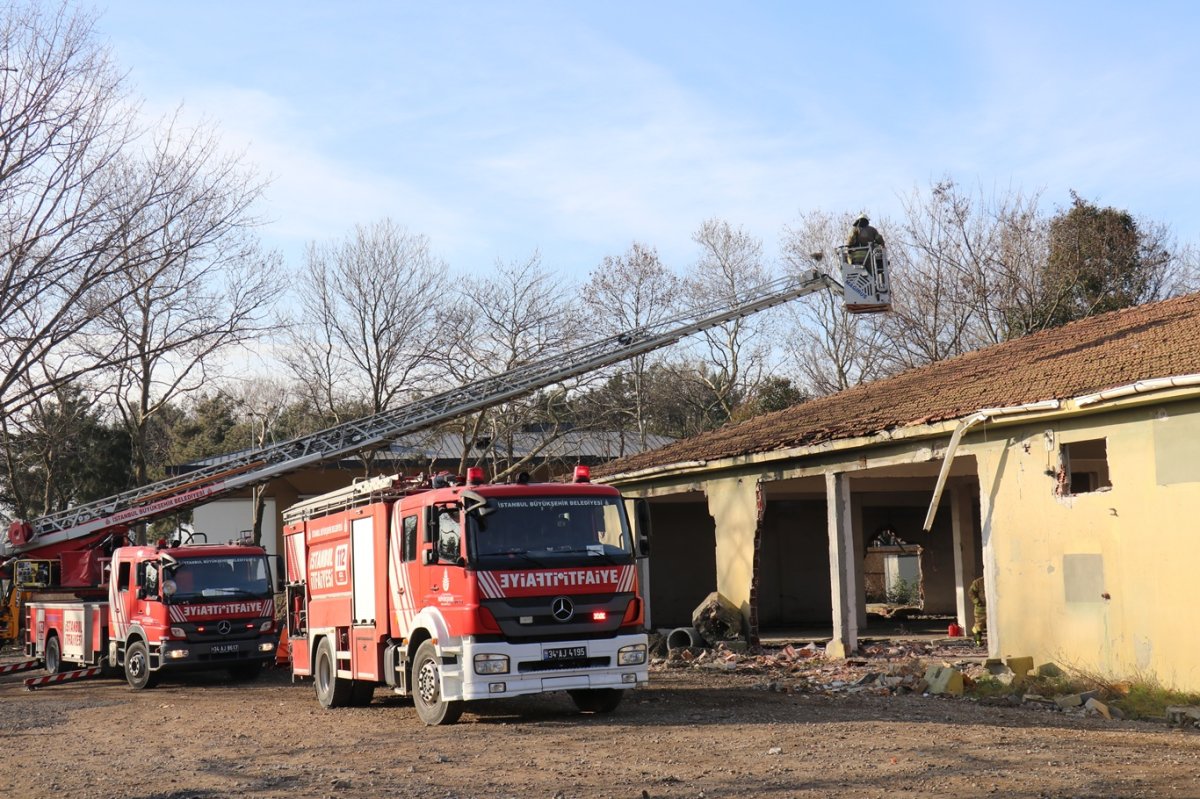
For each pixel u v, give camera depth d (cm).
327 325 4028
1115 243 4516
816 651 2088
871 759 995
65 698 1981
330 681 1595
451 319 4059
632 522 1361
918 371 2670
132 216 2700
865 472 2156
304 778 1018
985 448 1653
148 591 2139
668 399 5206
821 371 5022
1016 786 859
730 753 1060
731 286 4928
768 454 2122
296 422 4975
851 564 2006
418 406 2441
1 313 2584
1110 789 839
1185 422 1348
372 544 1477
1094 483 2177
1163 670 1357
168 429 5547
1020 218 4581
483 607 1253
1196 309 1914
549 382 2412
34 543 2441
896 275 4641
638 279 4738
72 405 4409
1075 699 1341
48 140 2594
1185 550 1338
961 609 2573
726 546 2353
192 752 1220
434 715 1325
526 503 1303
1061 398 1471
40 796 985
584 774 980
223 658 2122
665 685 1731
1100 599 1451
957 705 1399
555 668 1279
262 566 2200
